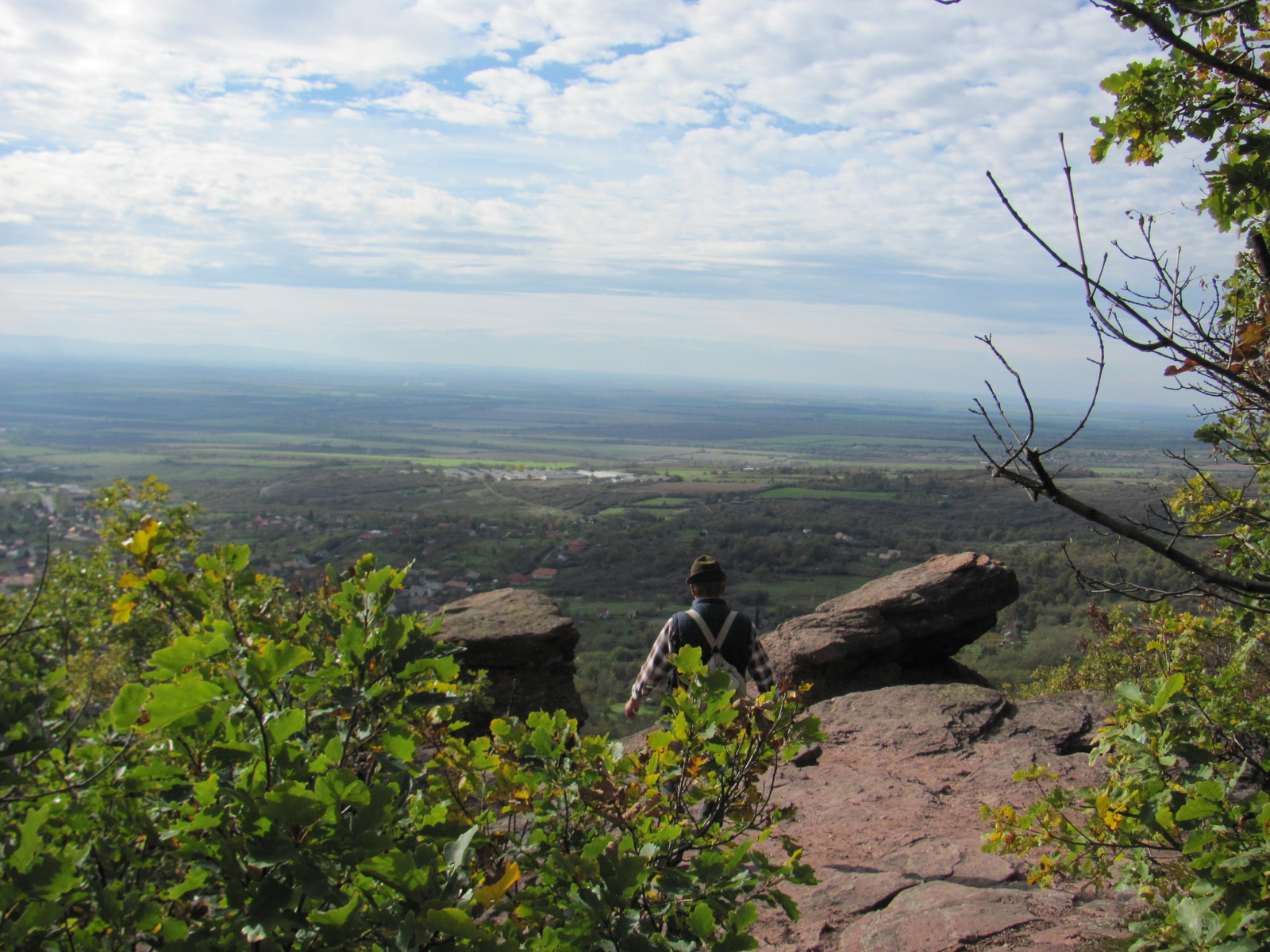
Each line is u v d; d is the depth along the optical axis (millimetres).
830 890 3461
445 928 1348
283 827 1456
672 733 2262
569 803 2174
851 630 8867
